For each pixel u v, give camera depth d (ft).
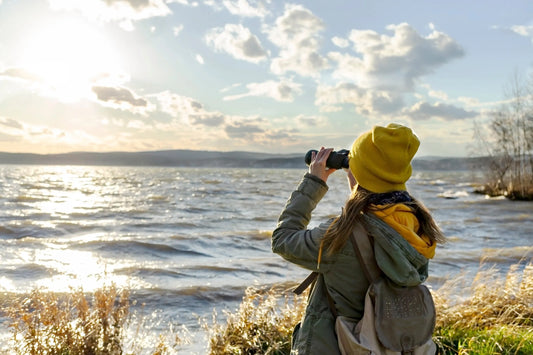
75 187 193.77
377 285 5.76
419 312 5.81
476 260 39.96
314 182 6.53
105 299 14.48
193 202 115.03
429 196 142.00
